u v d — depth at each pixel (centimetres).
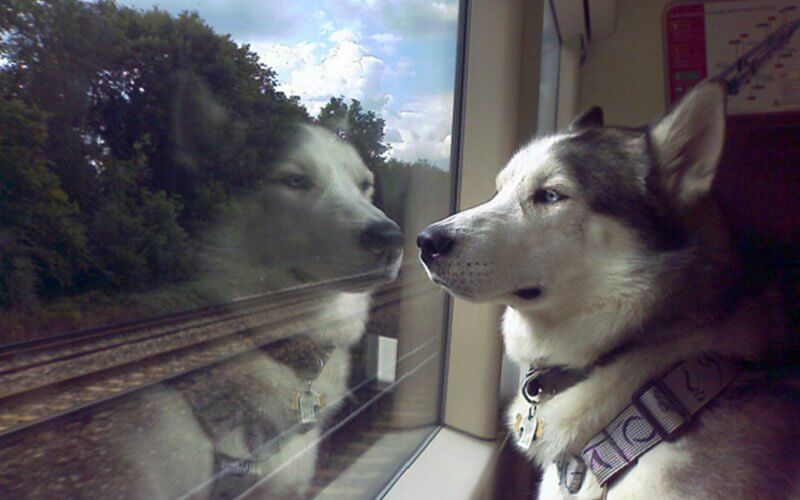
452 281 117
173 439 75
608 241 117
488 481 142
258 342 99
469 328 159
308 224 115
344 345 131
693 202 117
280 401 106
